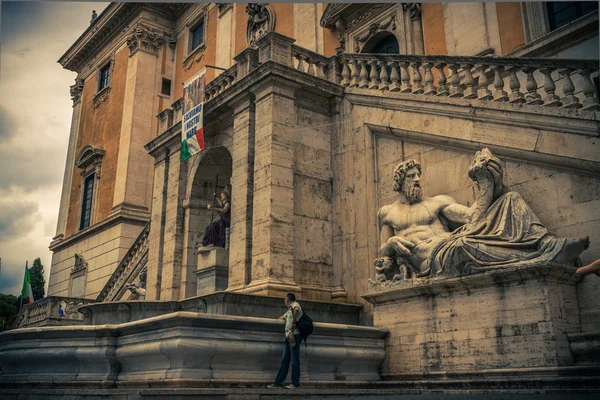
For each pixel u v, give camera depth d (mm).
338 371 8938
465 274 8875
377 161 12188
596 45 12477
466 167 10320
